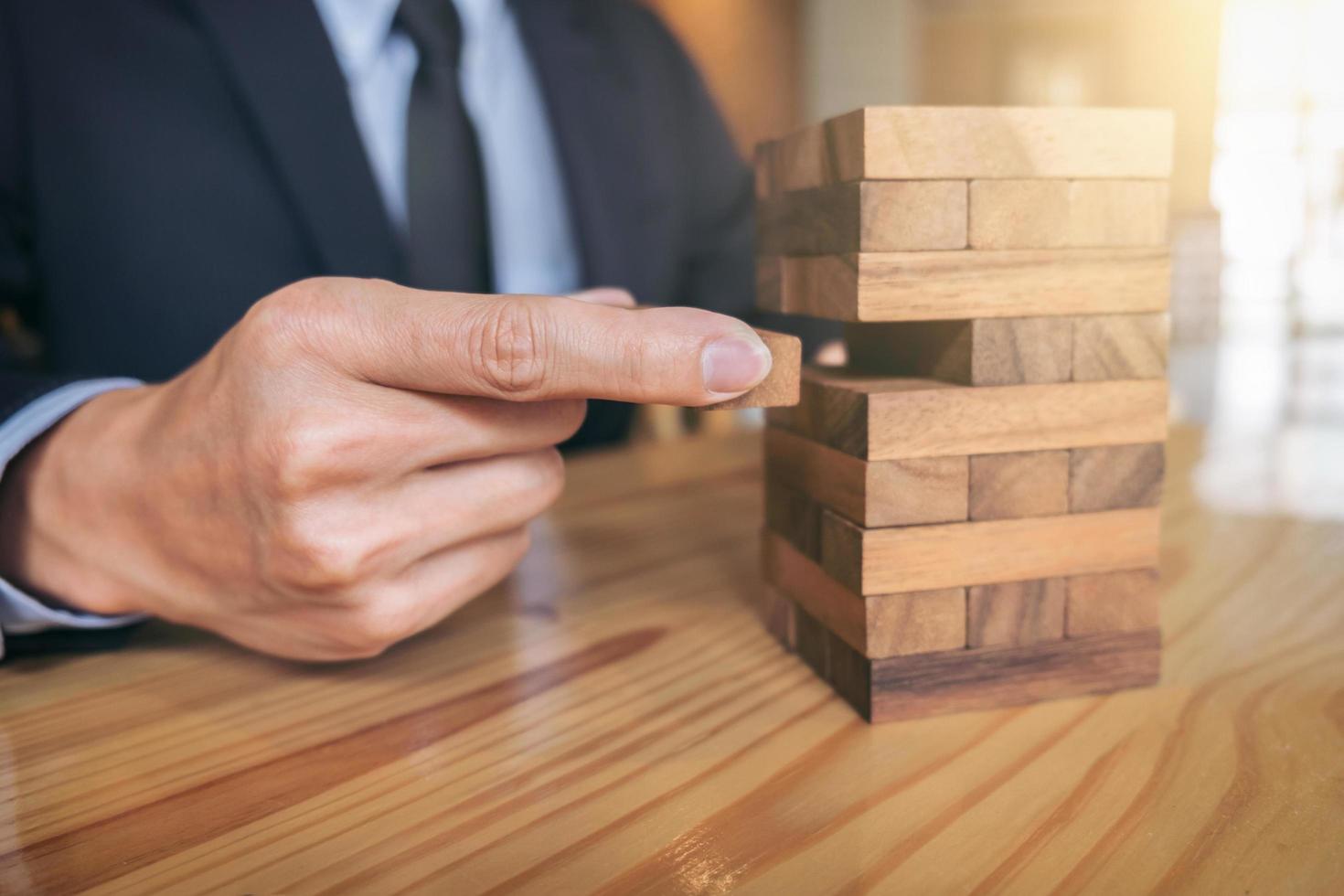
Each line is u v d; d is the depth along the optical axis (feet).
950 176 1.52
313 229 3.98
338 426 1.55
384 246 4.08
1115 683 1.65
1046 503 1.60
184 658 1.92
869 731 1.52
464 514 1.77
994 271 1.56
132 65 3.97
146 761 1.47
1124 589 1.64
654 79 5.32
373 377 1.55
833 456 1.65
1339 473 3.32
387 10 4.39
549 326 1.40
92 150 3.93
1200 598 2.10
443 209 4.08
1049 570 1.61
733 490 3.24
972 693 1.59
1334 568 2.28
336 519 1.61
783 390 1.40
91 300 3.98
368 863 1.17
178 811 1.31
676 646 1.90
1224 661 1.76
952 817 1.24
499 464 1.81
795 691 1.68
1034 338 1.58
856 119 1.51
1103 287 1.59
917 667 1.56
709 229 5.77
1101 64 22.72
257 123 3.92
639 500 3.13
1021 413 1.58
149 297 3.97
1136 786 1.31
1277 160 21.08
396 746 1.50
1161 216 1.60
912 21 19.65
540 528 2.81
